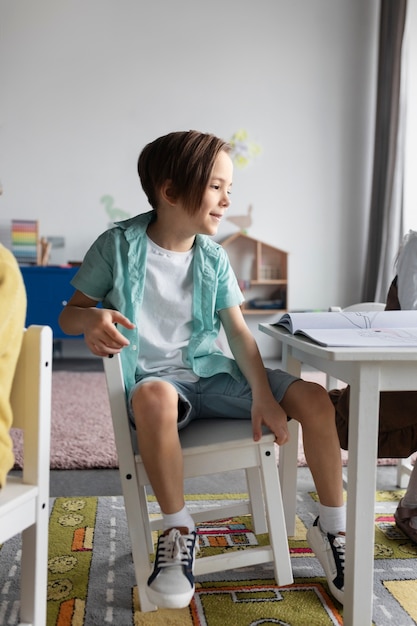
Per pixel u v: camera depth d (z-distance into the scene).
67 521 1.45
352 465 0.95
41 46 4.04
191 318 1.22
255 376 1.17
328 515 1.13
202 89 4.12
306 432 1.11
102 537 1.37
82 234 4.13
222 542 1.35
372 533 0.95
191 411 1.15
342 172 4.21
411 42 3.98
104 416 2.52
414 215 4.07
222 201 1.16
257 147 4.17
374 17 4.12
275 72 4.14
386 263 3.79
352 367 0.94
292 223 4.22
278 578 1.15
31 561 0.84
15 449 1.97
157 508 1.52
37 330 0.83
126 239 1.18
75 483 1.76
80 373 3.54
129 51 4.08
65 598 1.10
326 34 4.13
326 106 4.17
